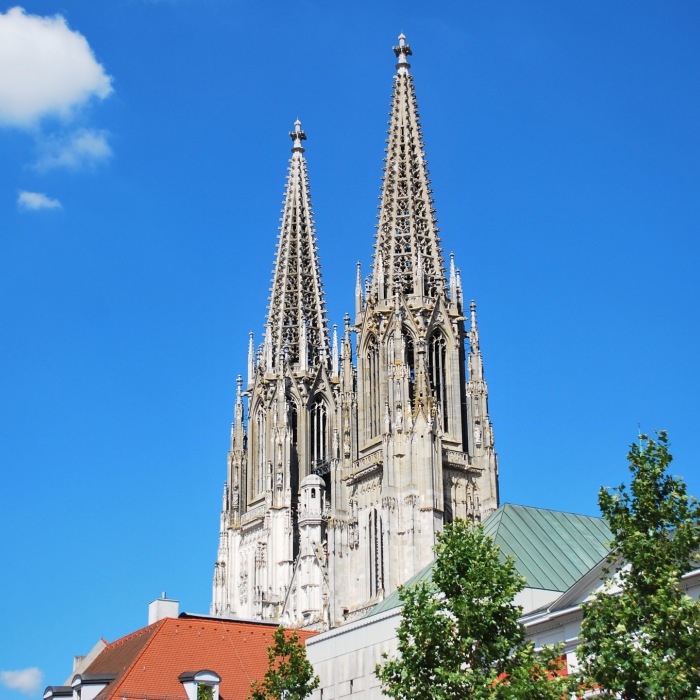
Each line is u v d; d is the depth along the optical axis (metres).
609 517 79.44
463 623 84.12
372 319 193.12
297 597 196.12
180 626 126.19
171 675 120.38
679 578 76.12
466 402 189.62
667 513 77.62
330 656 123.25
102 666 128.62
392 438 180.50
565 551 124.31
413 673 84.69
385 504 177.62
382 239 196.88
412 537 175.62
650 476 78.56
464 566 86.44
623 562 80.81
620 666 74.62
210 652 124.31
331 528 187.75
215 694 117.94
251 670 123.50
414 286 191.75
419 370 185.00
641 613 75.56
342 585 185.12
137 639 127.94
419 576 132.12
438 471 179.25
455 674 81.56
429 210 197.50
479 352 191.38
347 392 194.00
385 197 198.88
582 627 78.38
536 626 100.88
